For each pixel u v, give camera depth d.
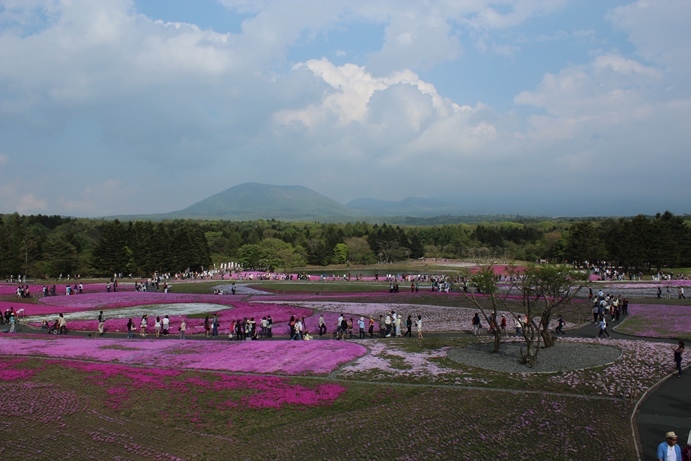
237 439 22.11
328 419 24.28
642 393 27.23
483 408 25.45
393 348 39.91
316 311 63.12
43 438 22.22
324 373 32.19
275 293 86.75
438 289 85.19
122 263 130.75
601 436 21.70
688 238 129.00
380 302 70.75
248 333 46.31
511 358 35.62
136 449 21.08
